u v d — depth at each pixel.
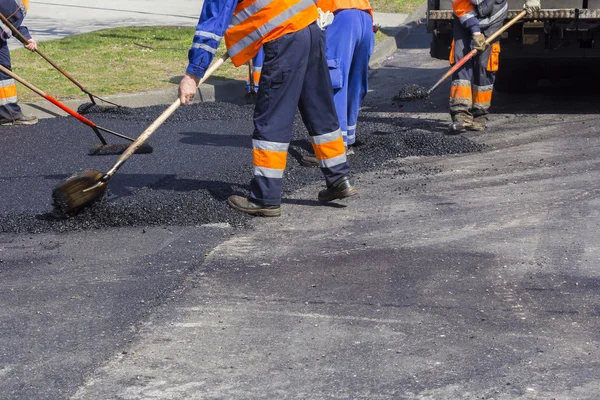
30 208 6.58
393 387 3.93
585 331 4.49
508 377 4.02
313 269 5.37
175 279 5.20
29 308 4.80
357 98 8.10
